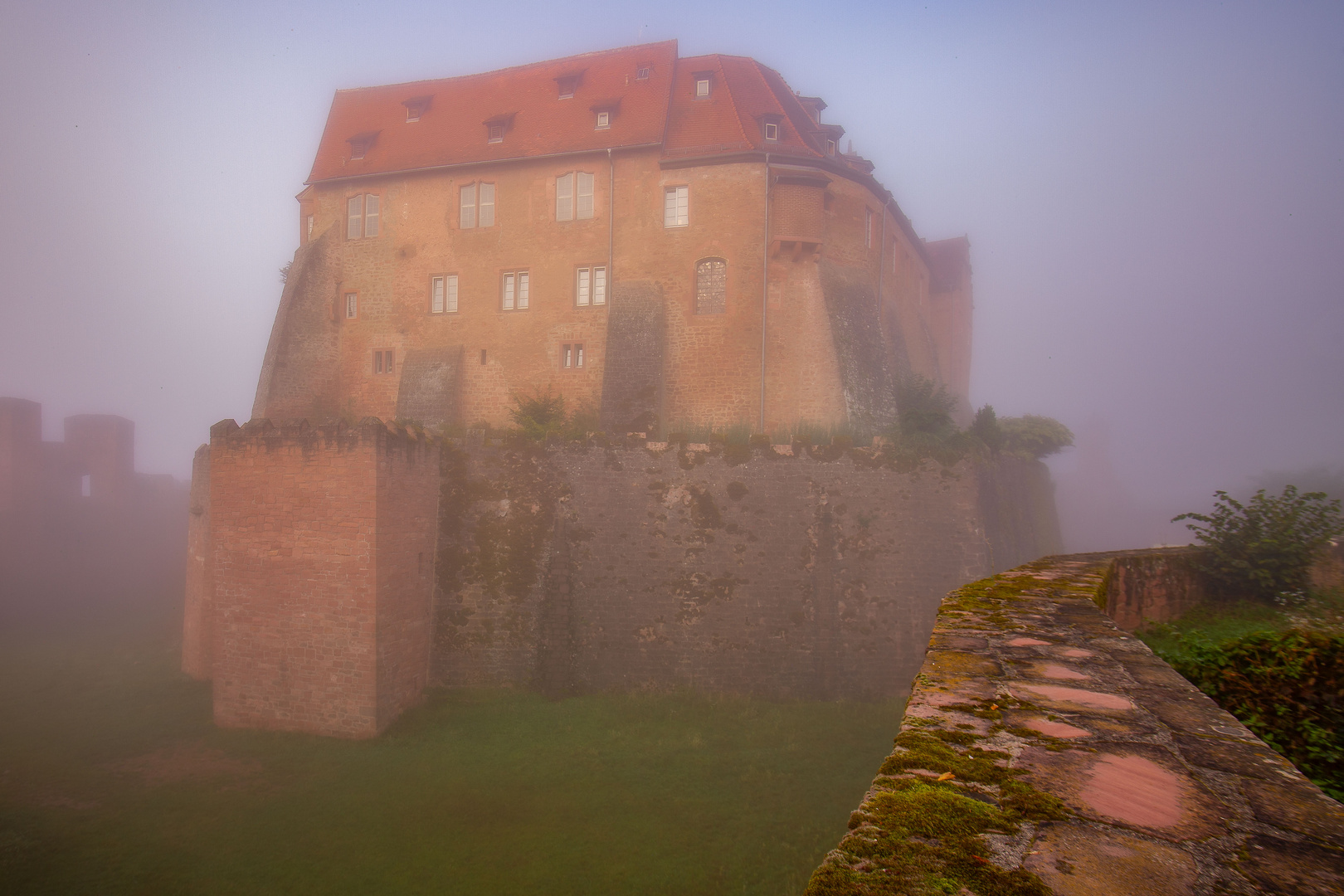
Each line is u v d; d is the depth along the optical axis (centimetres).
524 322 3303
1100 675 348
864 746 1944
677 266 3147
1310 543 1359
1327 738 554
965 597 586
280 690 2114
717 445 2380
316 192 3609
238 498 2166
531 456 2420
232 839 1642
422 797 1759
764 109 3316
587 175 3281
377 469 2064
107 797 1834
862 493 2322
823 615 2273
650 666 2298
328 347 3506
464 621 2344
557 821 1648
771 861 1487
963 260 5012
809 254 3111
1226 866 175
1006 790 221
